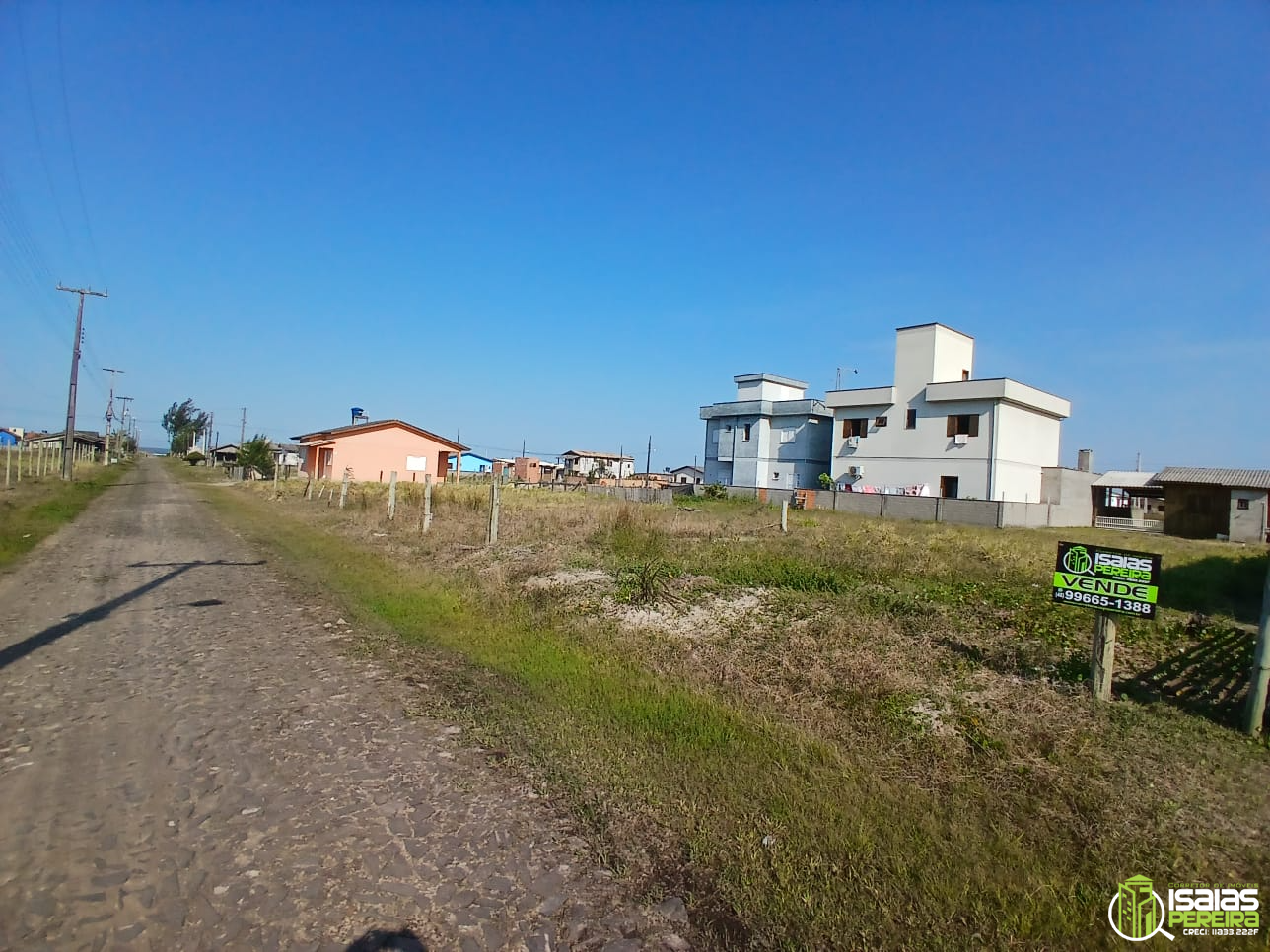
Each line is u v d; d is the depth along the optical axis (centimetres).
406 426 4941
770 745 468
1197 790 410
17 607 848
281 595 955
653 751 457
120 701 533
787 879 323
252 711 518
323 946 269
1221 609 961
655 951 276
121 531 1673
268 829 353
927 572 1087
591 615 820
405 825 361
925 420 4000
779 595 861
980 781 425
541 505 2233
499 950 271
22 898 293
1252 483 3188
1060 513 3597
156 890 301
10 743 450
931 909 307
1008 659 621
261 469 5119
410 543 1445
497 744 465
